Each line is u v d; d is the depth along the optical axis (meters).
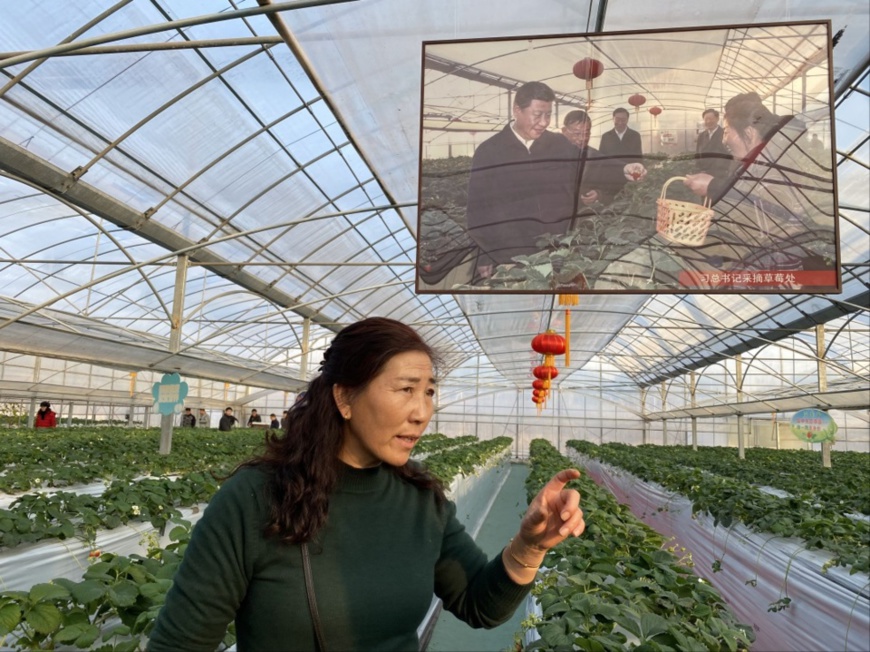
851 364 21.53
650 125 4.57
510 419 33.25
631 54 4.61
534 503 1.38
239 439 15.64
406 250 14.66
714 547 7.22
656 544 4.99
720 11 4.84
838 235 4.29
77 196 8.84
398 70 5.63
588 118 4.64
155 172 9.06
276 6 4.07
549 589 3.29
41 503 4.86
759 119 4.46
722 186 4.46
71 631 2.86
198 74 7.64
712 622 2.88
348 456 1.42
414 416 1.38
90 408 29.81
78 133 8.00
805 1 4.69
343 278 15.94
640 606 3.02
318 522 1.29
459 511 11.05
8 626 2.76
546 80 4.69
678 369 27.12
